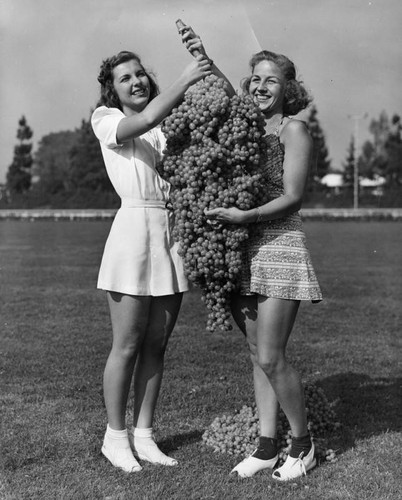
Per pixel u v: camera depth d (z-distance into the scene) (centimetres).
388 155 6066
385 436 421
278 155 355
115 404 374
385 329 760
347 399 500
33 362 601
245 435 395
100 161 5331
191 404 482
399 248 1939
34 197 5400
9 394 506
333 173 6525
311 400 432
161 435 423
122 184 367
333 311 871
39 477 359
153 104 342
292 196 346
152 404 385
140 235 363
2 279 1189
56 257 1644
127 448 377
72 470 369
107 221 4003
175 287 372
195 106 335
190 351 639
